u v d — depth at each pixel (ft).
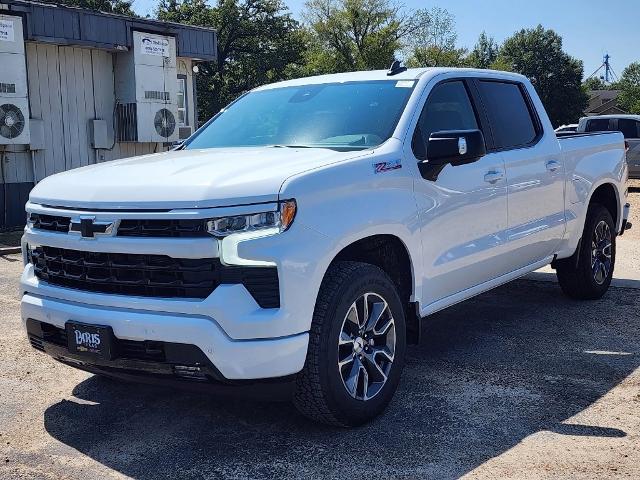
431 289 14.60
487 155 16.47
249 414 13.52
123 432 12.82
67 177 13.29
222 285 10.97
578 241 20.67
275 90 17.62
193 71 54.29
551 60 275.18
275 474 11.08
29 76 43.27
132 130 47.88
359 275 12.32
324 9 184.75
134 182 11.86
